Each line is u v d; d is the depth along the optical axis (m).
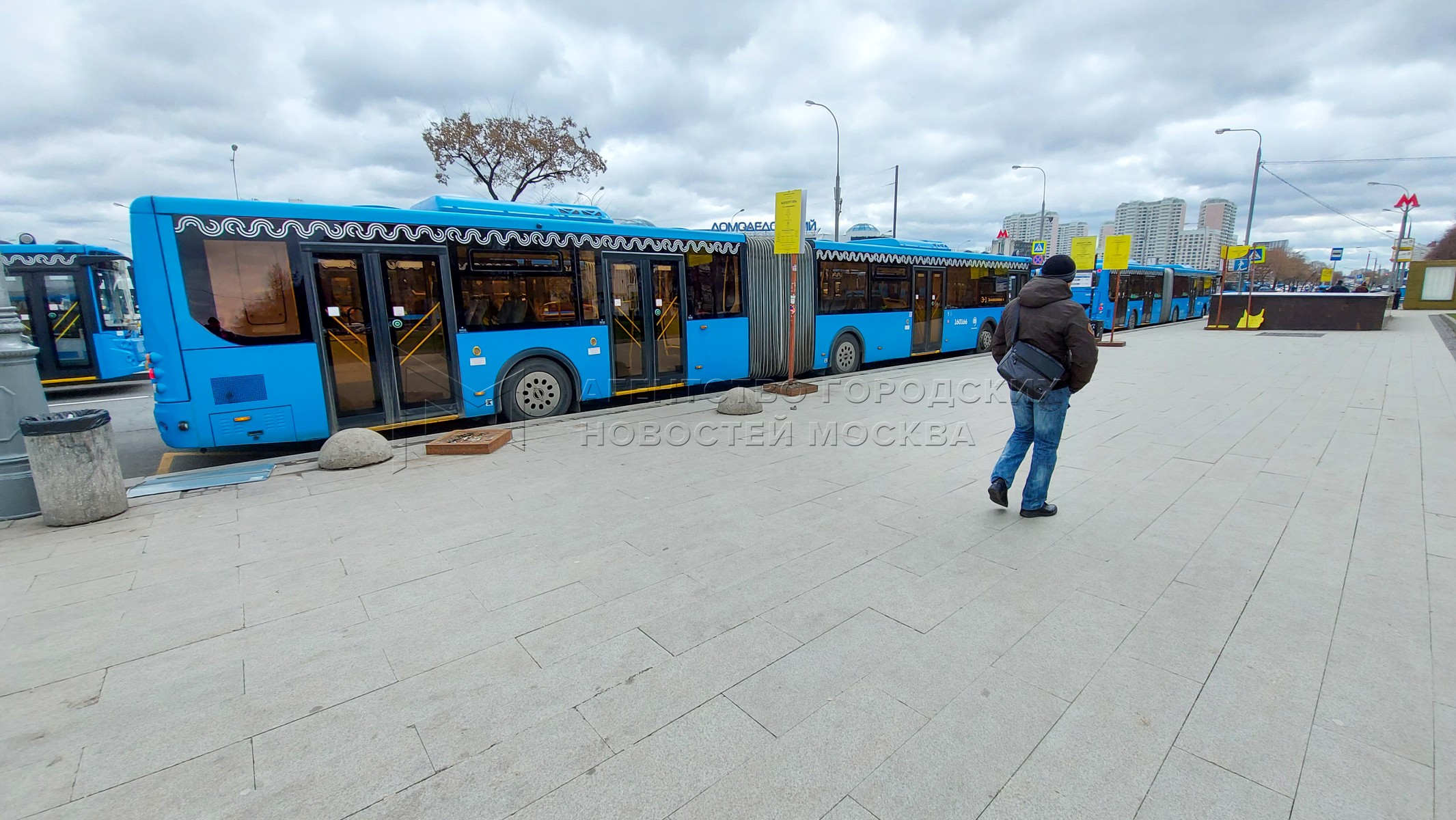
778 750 2.33
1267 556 3.94
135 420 9.96
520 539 4.32
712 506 4.97
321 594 3.55
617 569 3.86
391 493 5.31
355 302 7.08
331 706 2.60
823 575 3.75
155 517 4.79
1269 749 2.31
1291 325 22.69
